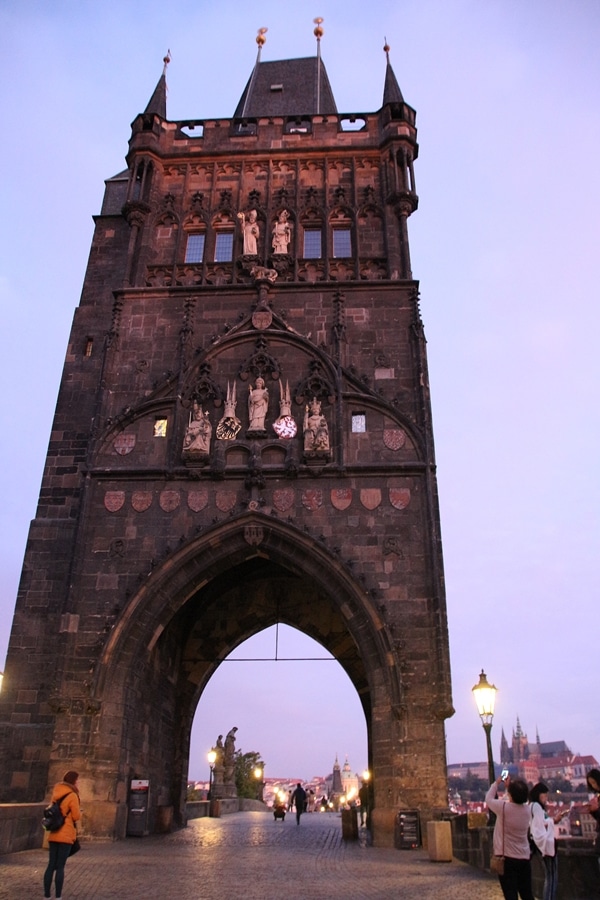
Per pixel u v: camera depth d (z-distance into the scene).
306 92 49.56
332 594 28.89
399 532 29.36
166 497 30.39
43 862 18.17
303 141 38.81
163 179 38.47
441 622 27.55
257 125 39.56
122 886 15.01
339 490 30.12
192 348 33.59
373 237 36.25
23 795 27.89
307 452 30.45
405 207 36.19
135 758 28.94
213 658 37.50
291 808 72.69
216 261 36.50
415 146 38.44
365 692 36.84
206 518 29.97
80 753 26.55
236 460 30.94
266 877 16.69
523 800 11.06
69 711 27.23
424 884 16.05
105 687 27.53
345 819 29.56
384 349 32.97
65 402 34.97
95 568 29.44
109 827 25.72
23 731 28.78
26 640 30.33
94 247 39.19
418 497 29.89
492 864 10.95
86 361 36.00
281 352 33.16
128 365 33.44
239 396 32.38
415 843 24.31
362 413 31.73
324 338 33.41
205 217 37.06
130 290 34.84
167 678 34.28
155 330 34.06
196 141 39.22
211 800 45.16
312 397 32.09
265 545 29.67
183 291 34.75
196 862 19.23
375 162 38.25
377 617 27.86
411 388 32.09
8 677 29.77
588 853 12.66
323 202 37.22
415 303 33.75
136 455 31.53
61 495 32.88
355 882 16.25
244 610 38.41
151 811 30.19
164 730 33.69
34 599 30.94
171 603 29.34
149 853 21.38
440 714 26.28
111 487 30.72
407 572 28.69
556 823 12.90
